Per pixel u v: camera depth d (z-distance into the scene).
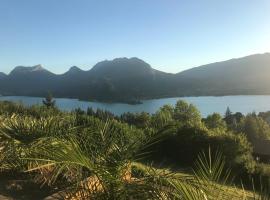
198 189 4.02
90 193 4.77
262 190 3.84
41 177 7.64
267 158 53.22
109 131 6.06
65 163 4.66
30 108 29.23
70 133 7.46
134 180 4.83
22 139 7.75
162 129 5.51
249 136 64.25
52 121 8.30
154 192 4.32
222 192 4.05
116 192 4.60
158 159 24.02
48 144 6.12
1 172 8.27
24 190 7.46
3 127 8.23
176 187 4.04
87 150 5.30
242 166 23.84
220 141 27.73
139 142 5.41
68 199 4.97
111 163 4.96
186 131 28.95
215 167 4.23
